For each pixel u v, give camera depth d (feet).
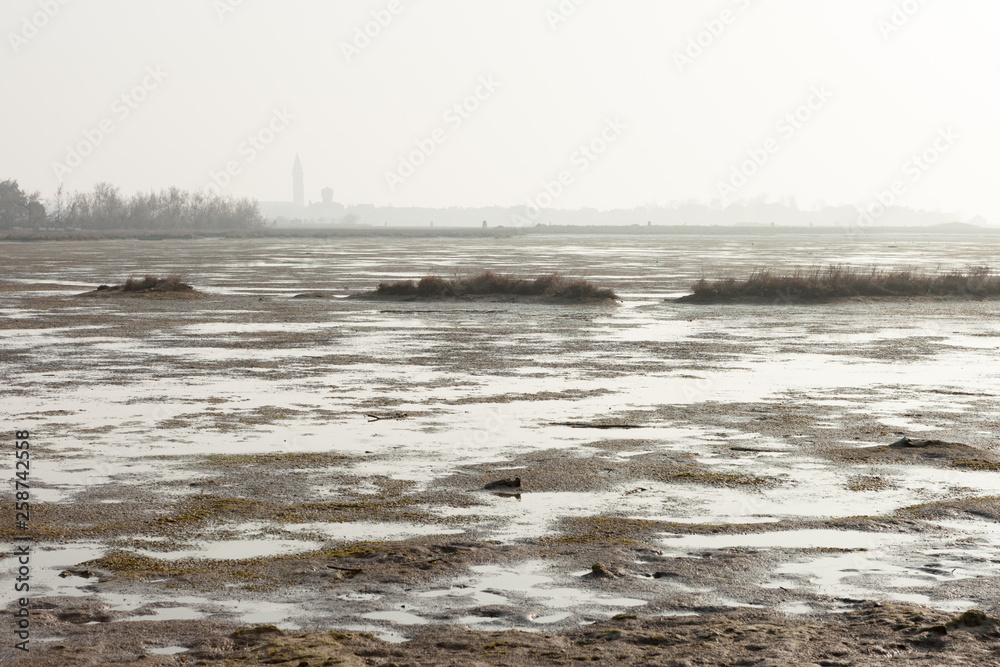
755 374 62.18
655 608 23.67
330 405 51.16
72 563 26.89
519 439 43.04
